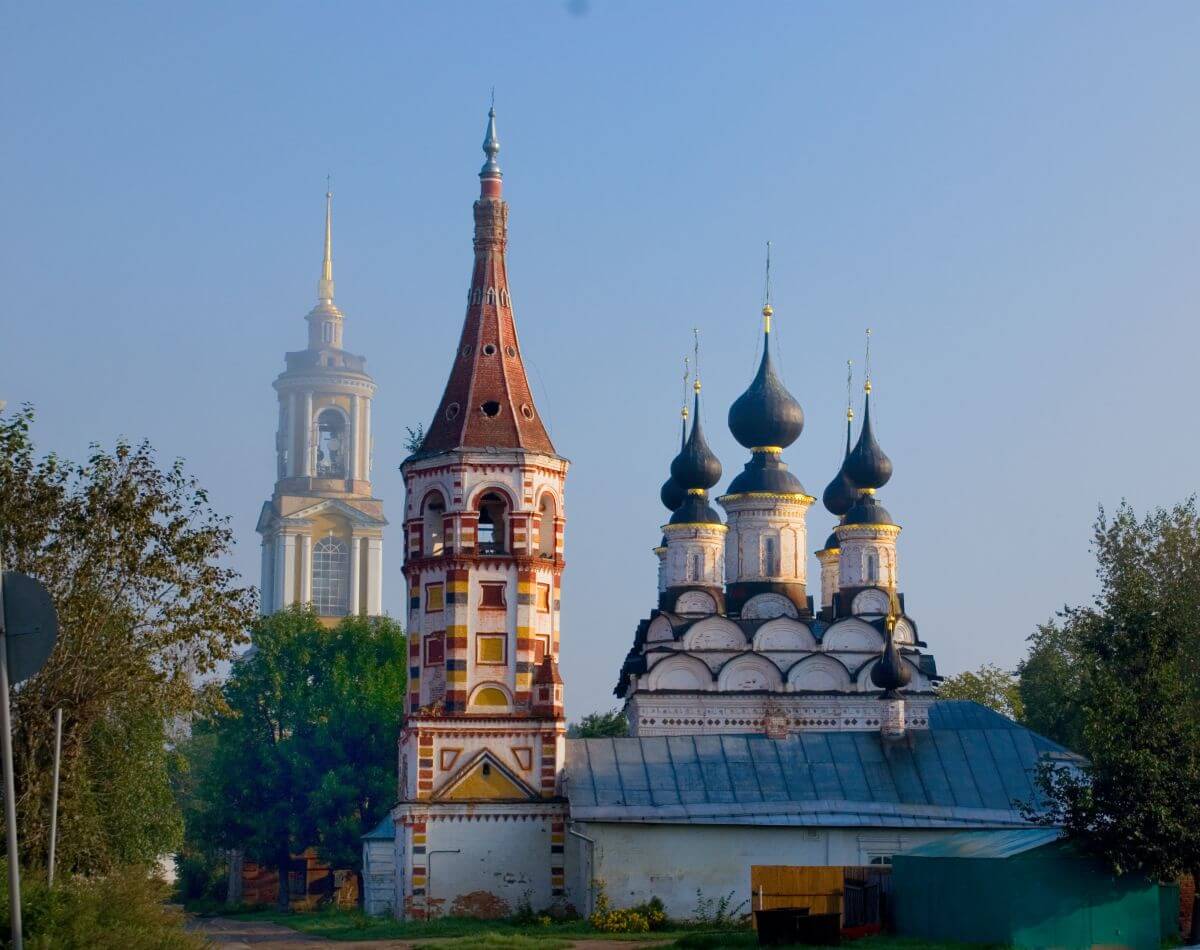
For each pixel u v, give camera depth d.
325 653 114.38
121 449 47.84
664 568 111.44
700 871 66.00
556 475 71.62
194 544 47.66
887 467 98.38
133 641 47.41
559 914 67.69
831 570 109.12
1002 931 49.78
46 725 45.44
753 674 92.25
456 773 68.44
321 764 108.50
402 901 69.25
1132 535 69.88
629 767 70.31
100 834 48.47
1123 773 51.19
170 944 37.56
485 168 74.62
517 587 69.81
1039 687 96.56
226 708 49.84
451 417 71.50
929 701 88.00
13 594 27.91
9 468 46.34
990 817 68.25
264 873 114.94
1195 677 64.00
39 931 34.25
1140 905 51.03
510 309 73.44
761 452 100.31
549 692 69.25
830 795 69.75
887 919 57.16
